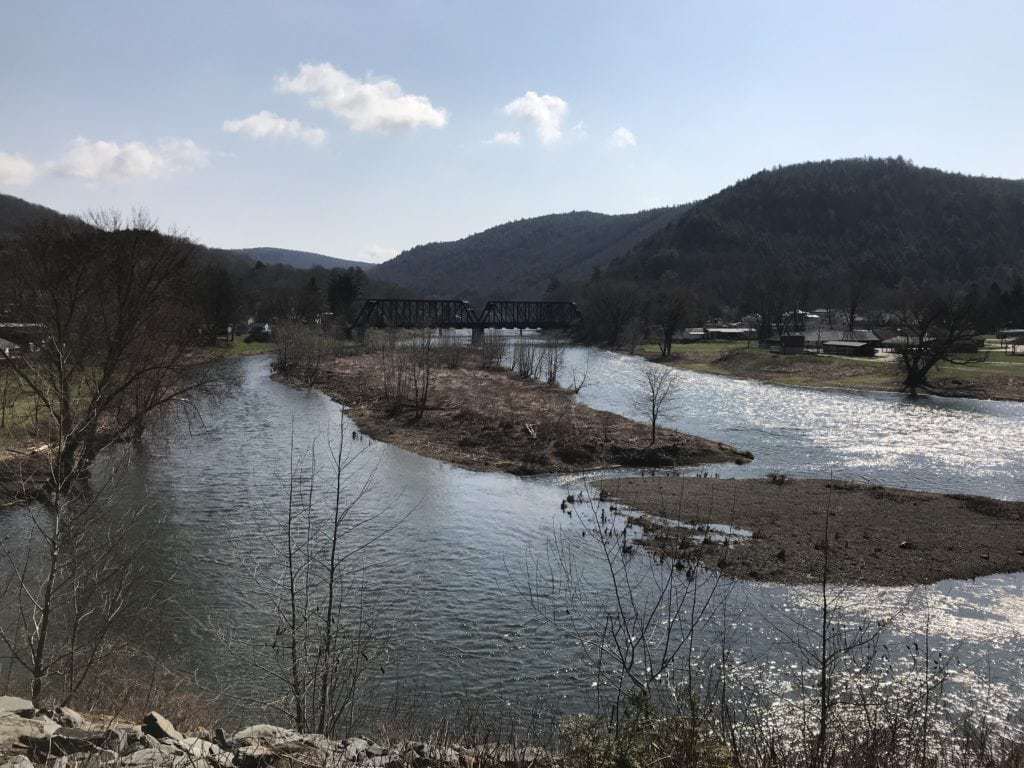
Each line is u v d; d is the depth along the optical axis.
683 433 59.97
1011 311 180.38
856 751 8.98
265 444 53.16
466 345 154.25
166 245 45.44
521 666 20.42
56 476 16.41
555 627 23.12
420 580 27.19
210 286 118.94
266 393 83.56
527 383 93.69
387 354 108.81
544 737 15.95
